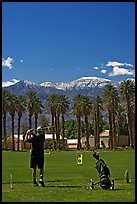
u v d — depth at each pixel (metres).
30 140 22.77
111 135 139.88
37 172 35.75
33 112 144.88
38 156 22.81
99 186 22.09
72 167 43.84
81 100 146.00
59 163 53.81
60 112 150.75
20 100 142.88
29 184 24.16
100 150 128.38
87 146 145.12
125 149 134.25
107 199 17.50
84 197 18.11
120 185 22.83
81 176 31.20
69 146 189.38
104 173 21.30
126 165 48.00
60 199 17.56
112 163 52.75
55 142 149.75
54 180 27.41
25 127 162.38
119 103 138.00
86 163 52.44
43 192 19.88
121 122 151.62
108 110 138.88
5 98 138.38
